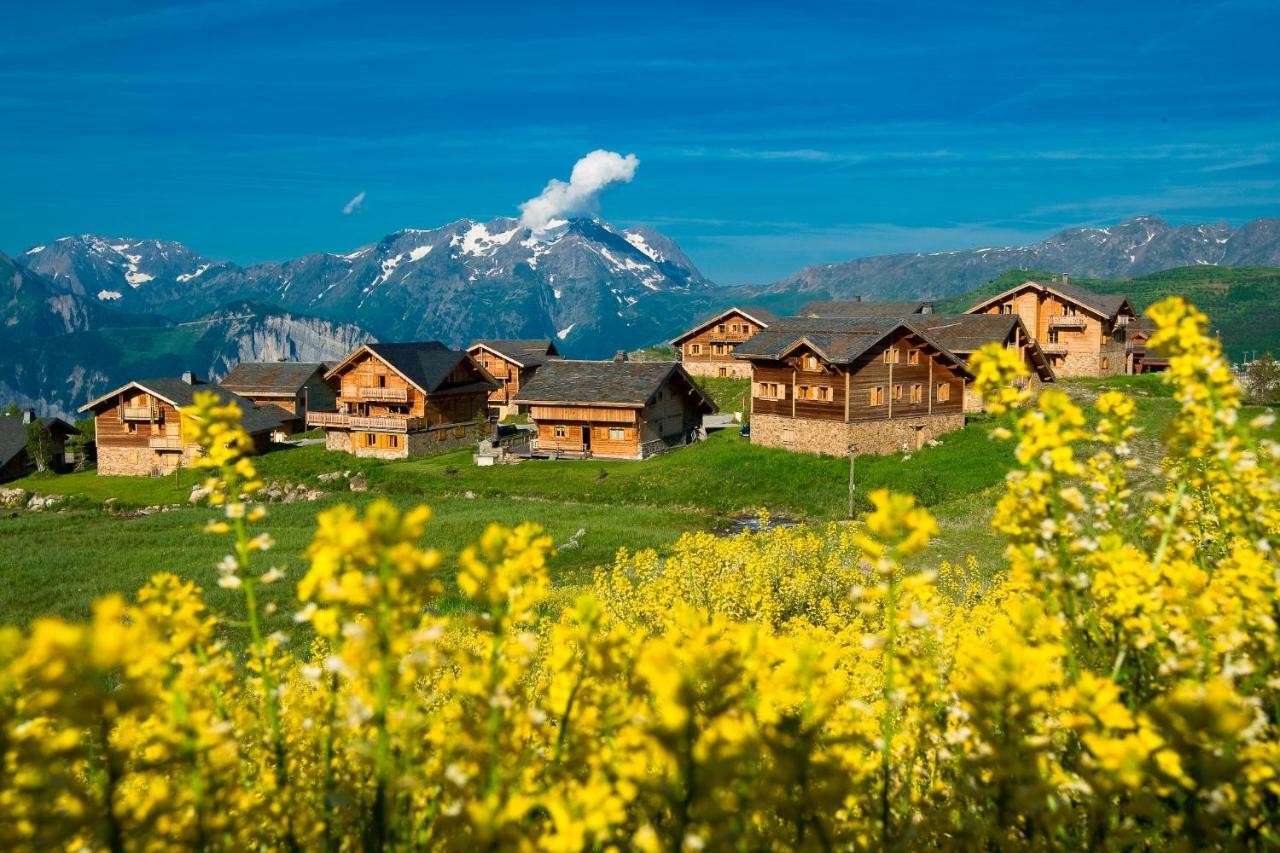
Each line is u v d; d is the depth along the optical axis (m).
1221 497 3.77
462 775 2.74
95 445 70.19
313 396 79.50
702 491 42.69
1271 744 2.79
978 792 2.92
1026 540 3.57
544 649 4.98
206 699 3.26
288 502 48.88
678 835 2.36
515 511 41.03
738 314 79.19
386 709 2.77
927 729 3.47
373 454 58.91
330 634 2.73
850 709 3.64
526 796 2.66
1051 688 3.31
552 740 3.25
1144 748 2.46
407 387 59.19
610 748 2.86
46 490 59.69
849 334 46.09
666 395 55.81
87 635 2.13
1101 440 3.91
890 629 3.10
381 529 2.53
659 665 2.39
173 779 3.00
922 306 77.50
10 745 2.20
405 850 2.83
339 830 3.12
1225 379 3.38
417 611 2.81
